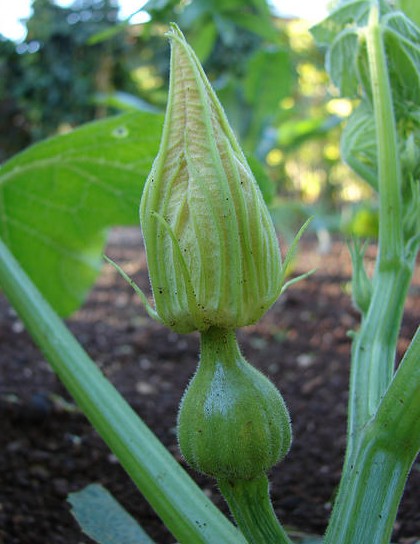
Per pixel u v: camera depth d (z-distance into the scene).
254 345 0.81
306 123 1.18
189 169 0.19
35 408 0.49
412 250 0.26
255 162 0.34
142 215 0.20
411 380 0.20
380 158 0.26
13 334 0.80
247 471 0.20
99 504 0.30
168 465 0.22
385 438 0.20
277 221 1.32
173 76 0.19
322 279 1.23
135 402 0.58
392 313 0.26
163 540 0.36
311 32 0.31
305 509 0.39
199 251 0.19
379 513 0.21
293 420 0.55
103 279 1.22
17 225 0.41
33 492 0.40
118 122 0.34
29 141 2.15
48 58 1.85
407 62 0.28
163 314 0.20
